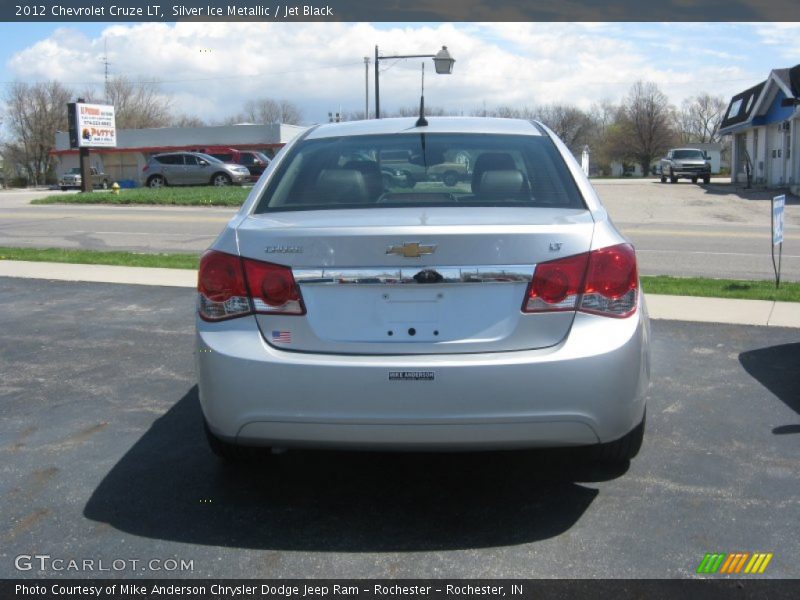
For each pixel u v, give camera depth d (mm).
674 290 9117
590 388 3275
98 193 29312
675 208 25109
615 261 3398
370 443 3322
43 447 4500
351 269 3332
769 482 3977
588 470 4133
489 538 3451
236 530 3539
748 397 5273
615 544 3385
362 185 3996
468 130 4477
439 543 3412
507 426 3277
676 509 3697
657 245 14992
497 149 4242
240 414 3359
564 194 3914
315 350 3352
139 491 3930
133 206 25000
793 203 26484
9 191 55562
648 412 4996
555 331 3334
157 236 15930
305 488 3973
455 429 3271
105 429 4785
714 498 3805
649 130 87312
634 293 3461
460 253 3307
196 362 3545
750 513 3648
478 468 4188
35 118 85375
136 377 5844
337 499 3848
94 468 4207
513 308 3330
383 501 3824
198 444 4551
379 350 3322
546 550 3342
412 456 4359
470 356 3299
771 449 4395
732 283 9766
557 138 4516
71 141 34844
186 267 11062
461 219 3457
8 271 10711
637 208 25125
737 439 4543
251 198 3973
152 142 58906
